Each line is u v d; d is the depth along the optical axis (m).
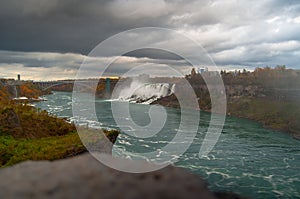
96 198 6.57
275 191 18.95
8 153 20.19
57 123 32.03
